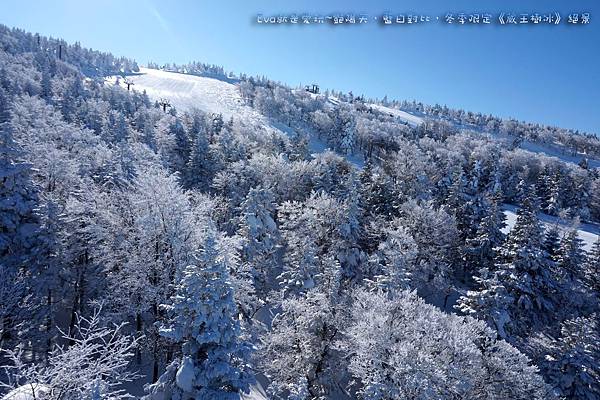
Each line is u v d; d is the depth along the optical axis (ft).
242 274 70.90
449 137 511.40
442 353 62.39
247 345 52.60
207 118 337.11
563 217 269.64
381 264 121.39
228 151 222.69
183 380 47.52
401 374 58.18
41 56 502.79
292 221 143.33
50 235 76.95
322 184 183.21
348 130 383.24
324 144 442.50
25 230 81.00
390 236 128.06
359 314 74.69
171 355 65.87
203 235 68.54
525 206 142.92
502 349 68.13
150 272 66.54
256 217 126.93
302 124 504.84
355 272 131.23
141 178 72.54
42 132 129.90
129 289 65.92
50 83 339.57
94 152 134.82
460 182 194.80
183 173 204.95
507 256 120.78
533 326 112.16
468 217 177.78
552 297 118.52
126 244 67.51
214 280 48.34
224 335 49.26
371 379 64.59
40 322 74.54
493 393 65.05
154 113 356.18
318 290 80.79
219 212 145.38
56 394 32.01
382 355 62.59
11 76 316.19
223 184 171.73
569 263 133.28
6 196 79.87
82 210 72.64
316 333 78.33
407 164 232.32
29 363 69.82
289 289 101.86
